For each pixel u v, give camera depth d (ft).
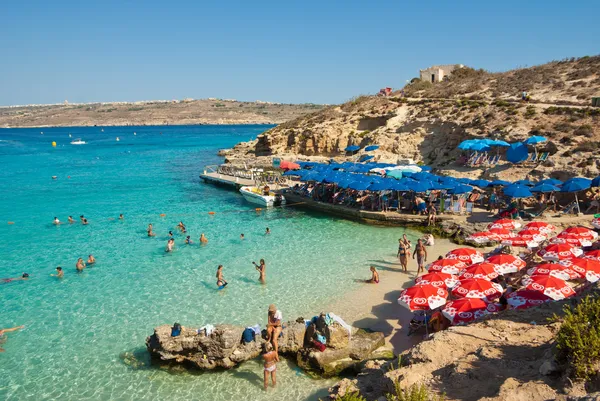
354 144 191.01
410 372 33.24
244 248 91.30
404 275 74.79
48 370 49.24
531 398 25.05
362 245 92.02
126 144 440.86
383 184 109.19
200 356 48.73
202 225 111.34
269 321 49.70
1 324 59.98
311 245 92.68
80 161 276.21
